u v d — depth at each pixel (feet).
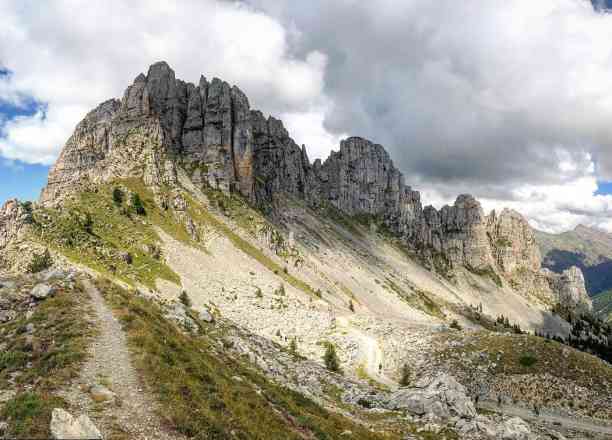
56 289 148.56
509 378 322.55
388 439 145.28
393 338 409.28
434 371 339.77
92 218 465.88
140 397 84.17
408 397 212.43
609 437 252.62
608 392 298.76
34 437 62.69
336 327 421.18
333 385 229.25
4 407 71.46
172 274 429.79
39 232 390.42
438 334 409.08
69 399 78.02
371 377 315.99
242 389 115.55
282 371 218.18
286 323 402.31
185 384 94.22
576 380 311.27
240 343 222.28
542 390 307.58
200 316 253.85
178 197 602.44
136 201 533.14
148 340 114.83
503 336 378.12
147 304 187.93
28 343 105.19
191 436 76.13
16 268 338.54
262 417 101.35
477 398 309.01
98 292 159.84
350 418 172.76
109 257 398.21
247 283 495.00
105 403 79.00
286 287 540.93
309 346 358.23
